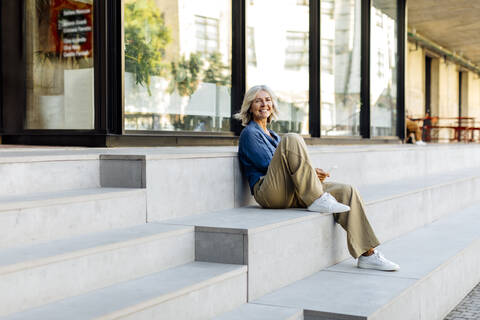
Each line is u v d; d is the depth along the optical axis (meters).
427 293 3.85
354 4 9.47
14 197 2.98
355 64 9.58
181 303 2.70
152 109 5.71
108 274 2.75
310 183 3.94
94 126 5.22
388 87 10.91
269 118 4.48
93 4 5.20
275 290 3.48
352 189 4.00
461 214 7.35
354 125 9.60
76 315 2.27
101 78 5.17
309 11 8.28
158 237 3.07
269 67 7.47
